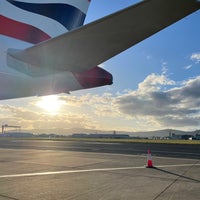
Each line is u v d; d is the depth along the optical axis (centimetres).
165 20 507
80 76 905
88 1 1105
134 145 3703
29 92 853
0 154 1844
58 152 2055
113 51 607
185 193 721
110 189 762
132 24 524
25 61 672
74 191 730
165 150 2588
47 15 931
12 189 741
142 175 1002
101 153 2006
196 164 1369
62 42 602
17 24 835
